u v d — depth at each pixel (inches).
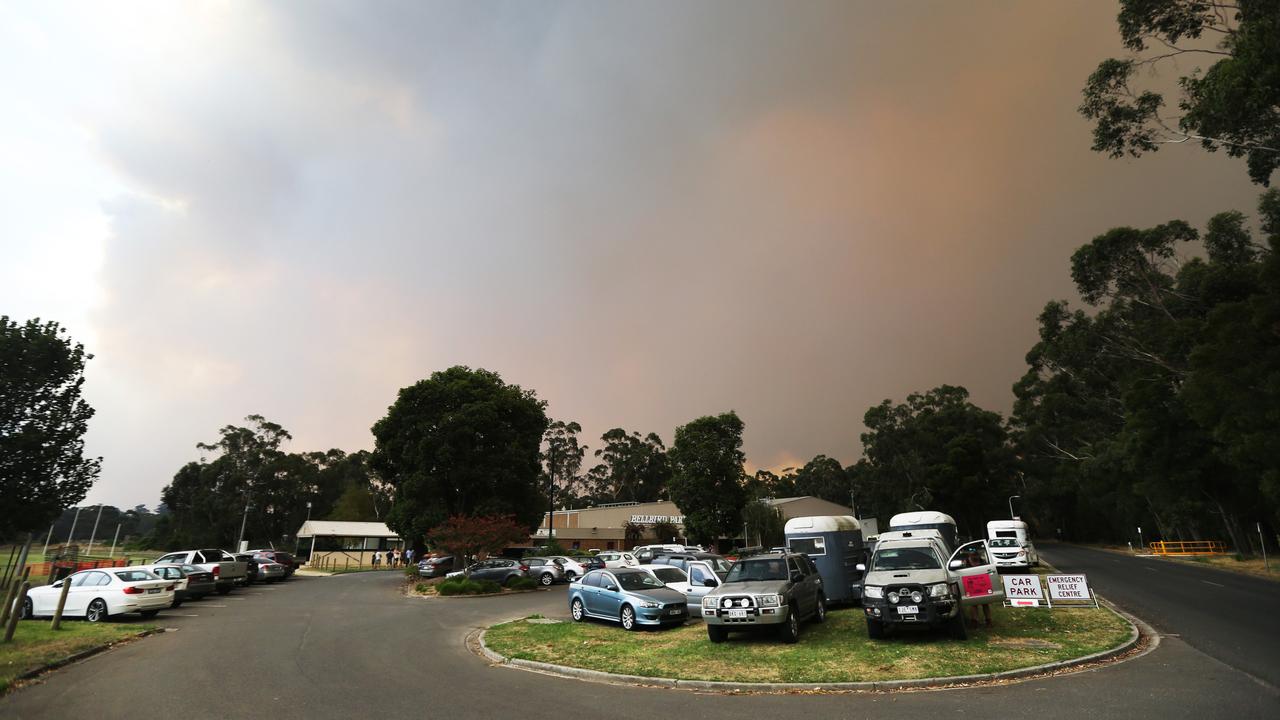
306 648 554.9
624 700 372.5
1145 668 406.9
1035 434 3090.6
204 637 614.5
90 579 726.5
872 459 3427.7
